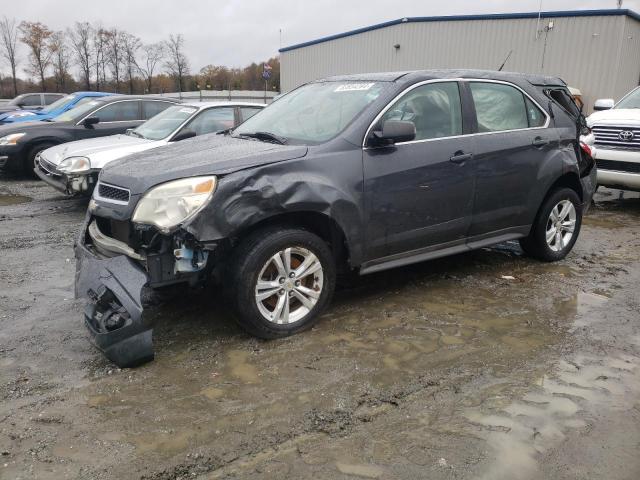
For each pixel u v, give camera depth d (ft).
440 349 12.16
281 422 9.41
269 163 11.84
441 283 16.35
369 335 12.79
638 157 26.23
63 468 8.25
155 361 11.48
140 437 8.99
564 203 18.28
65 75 143.23
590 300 15.21
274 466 8.34
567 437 9.11
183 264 11.28
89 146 24.89
